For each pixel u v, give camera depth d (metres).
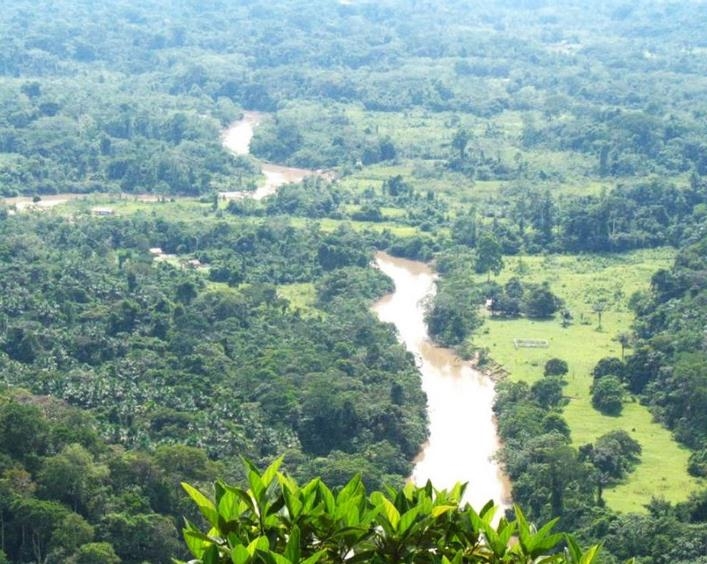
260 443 152.38
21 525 122.31
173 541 124.75
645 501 144.00
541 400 177.25
